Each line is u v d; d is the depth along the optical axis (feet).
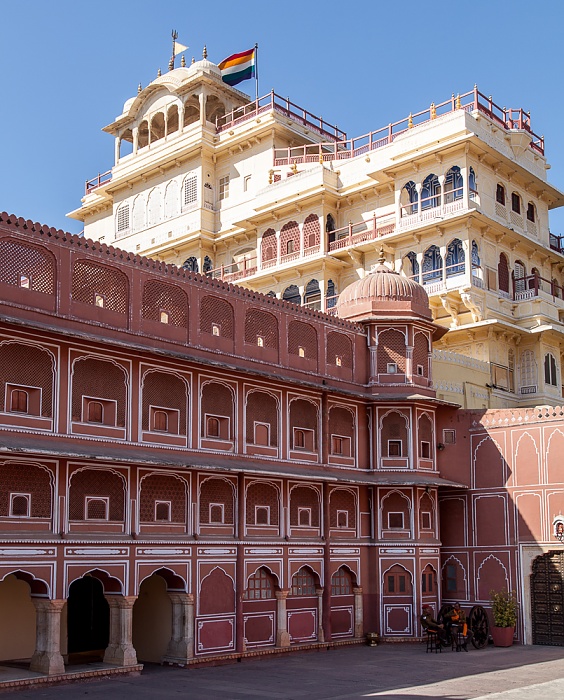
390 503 79.61
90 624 68.80
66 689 52.03
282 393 72.84
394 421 81.15
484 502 81.35
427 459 82.02
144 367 62.28
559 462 77.20
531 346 108.99
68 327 57.72
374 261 112.37
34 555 53.67
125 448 60.08
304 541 72.43
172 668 61.57
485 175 108.06
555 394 110.42
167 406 63.87
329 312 112.47
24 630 62.23
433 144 106.11
